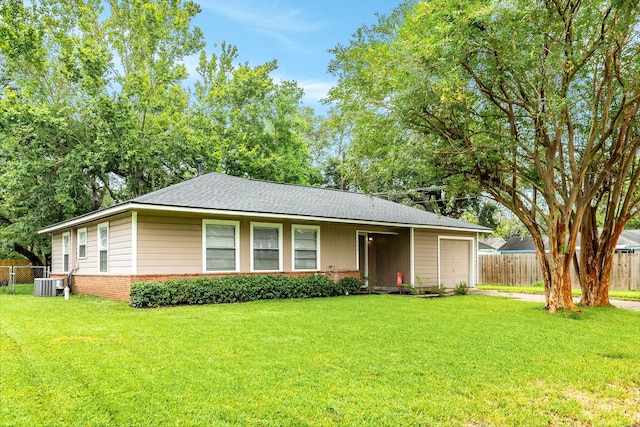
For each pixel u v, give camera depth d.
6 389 4.34
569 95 10.65
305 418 3.75
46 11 21.56
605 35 8.87
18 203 20.19
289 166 27.91
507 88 10.25
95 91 19.53
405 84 9.46
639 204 11.86
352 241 15.73
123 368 5.05
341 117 12.41
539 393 4.55
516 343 6.81
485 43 8.70
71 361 5.33
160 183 23.41
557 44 8.73
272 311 9.74
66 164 19.47
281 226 13.91
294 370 5.07
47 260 24.42
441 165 10.60
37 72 20.30
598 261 11.88
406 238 16.94
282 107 27.81
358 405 4.05
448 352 6.09
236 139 24.88
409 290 16.23
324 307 10.57
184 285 11.08
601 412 4.14
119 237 11.96
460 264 18.89
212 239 12.46
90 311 9.72
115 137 19.84
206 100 24.73
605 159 11.30
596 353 6.36
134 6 23.05
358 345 6.37
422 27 9.27
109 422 3.63
